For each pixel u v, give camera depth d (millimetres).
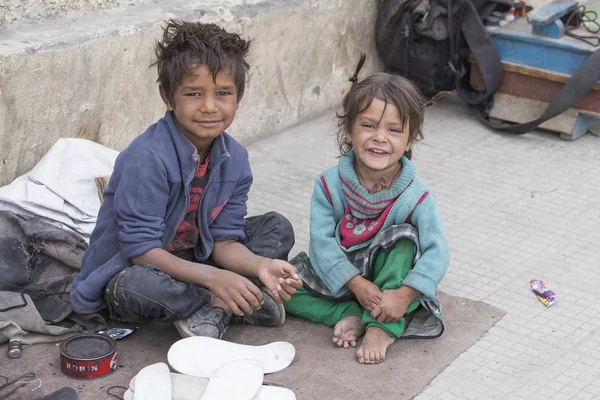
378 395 3078
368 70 5977
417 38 5648
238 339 3420
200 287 3340
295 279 3172
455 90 5887
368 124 3332
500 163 5129
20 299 3336
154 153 3201
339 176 3508
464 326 3529
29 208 3748
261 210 4492
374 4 5840
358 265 3461
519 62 5426
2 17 4078
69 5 4348
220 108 3189
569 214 4539
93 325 3404
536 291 3789
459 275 3936
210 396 2869
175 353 3125
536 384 3189
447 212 4523
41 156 4133
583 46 5184
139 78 4492
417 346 3396
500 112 5570
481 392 3133
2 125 3914
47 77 4035
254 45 5059
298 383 3119
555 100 5195
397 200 3400
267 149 5223
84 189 3920
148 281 3152
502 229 4363
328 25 5527
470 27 5438
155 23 4484
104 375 3117
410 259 3414
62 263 3615
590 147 5375
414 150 5246
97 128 4371
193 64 3117
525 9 5797
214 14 4770
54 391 3012
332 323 3531
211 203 3416
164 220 3324
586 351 3406
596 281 3918
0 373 3111
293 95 5480
